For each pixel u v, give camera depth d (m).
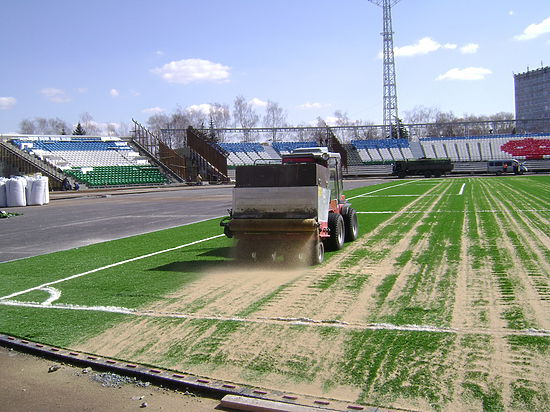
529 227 15.02
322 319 7.17
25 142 55.75
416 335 6.34
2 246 15.84
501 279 8.98
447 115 140.00
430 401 4.75
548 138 81.19
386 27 89.69
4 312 8.20
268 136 98.38
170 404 5.14
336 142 77.19
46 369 6.09
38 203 34.69
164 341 6.65
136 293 9.09
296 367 5.65
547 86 172.50
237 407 4.95
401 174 67.56
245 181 11.27
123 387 5.56
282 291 8.88
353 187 43.75
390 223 17.58
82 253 13.80
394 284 8.98
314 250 10.97
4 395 5.45
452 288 8.53
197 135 67.75
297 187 10.95
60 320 7.69
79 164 56.50
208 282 9.79
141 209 28.61
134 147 65.69
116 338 6.85
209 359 6.01
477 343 6.00
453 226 15.99
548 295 7.86
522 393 4.79
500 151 79.75
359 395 4.95
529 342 5.96
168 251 13.63
